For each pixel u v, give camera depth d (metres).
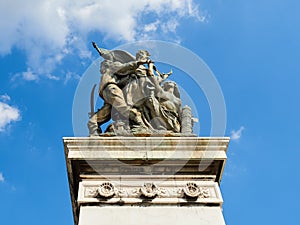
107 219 10.34
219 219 10.48
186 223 10.34
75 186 11.70
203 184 11.34
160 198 10.86
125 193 10.92
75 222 12.06
